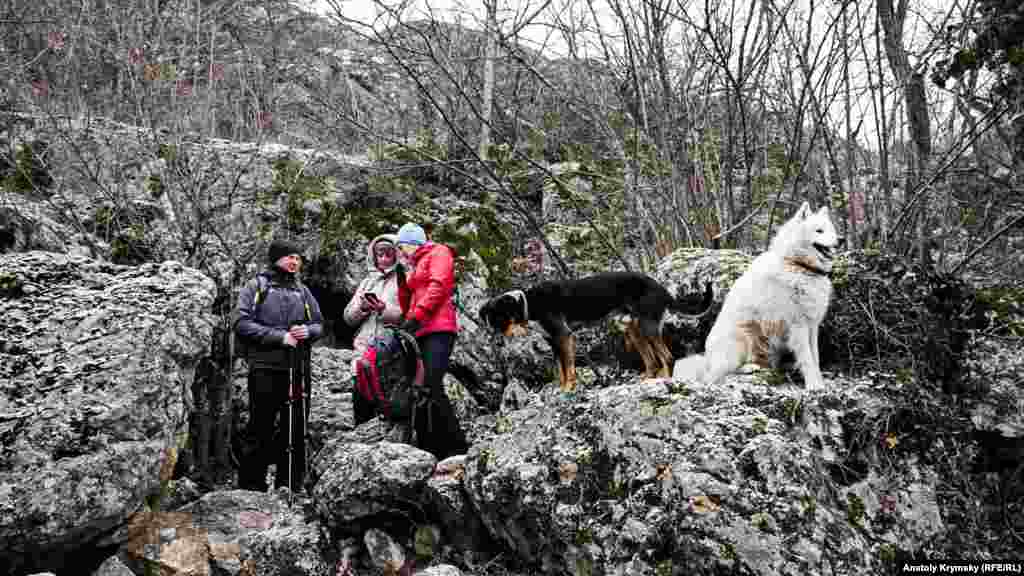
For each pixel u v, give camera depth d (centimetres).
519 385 626
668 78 734
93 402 419
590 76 779
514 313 503
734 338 459
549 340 512
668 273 599
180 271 512
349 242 760
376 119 1048
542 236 694
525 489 365
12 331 446
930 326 452
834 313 467
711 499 308
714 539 300
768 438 327
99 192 711
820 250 426
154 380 441
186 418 477
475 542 405
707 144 737
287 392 527
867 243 661
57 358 436
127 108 730
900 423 387
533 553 377
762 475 317
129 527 426
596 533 336
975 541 378
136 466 418
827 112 625
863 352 461
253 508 466
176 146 670
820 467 349
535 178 920
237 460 590
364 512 400
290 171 787
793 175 775
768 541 296
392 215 786
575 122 905
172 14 732
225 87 844
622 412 358
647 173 753
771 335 445
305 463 548
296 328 520
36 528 386
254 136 870
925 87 634
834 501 342
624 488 338
